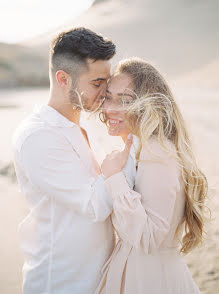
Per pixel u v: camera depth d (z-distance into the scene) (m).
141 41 51.44
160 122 1.62
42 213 1.76
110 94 1.76
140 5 76.44
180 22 58.56
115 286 1.70
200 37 47.50
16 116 12.96
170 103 1.67
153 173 1.56
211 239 3.56
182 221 1.74
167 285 1.67
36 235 1.79
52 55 1.82
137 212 1.52
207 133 8.68
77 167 1.75
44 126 1.71
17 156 1.77
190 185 1.66
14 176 5.57
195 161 1.74
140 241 1.56
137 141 1.71
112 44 1.79
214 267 3.10
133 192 1.58
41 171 1.67
